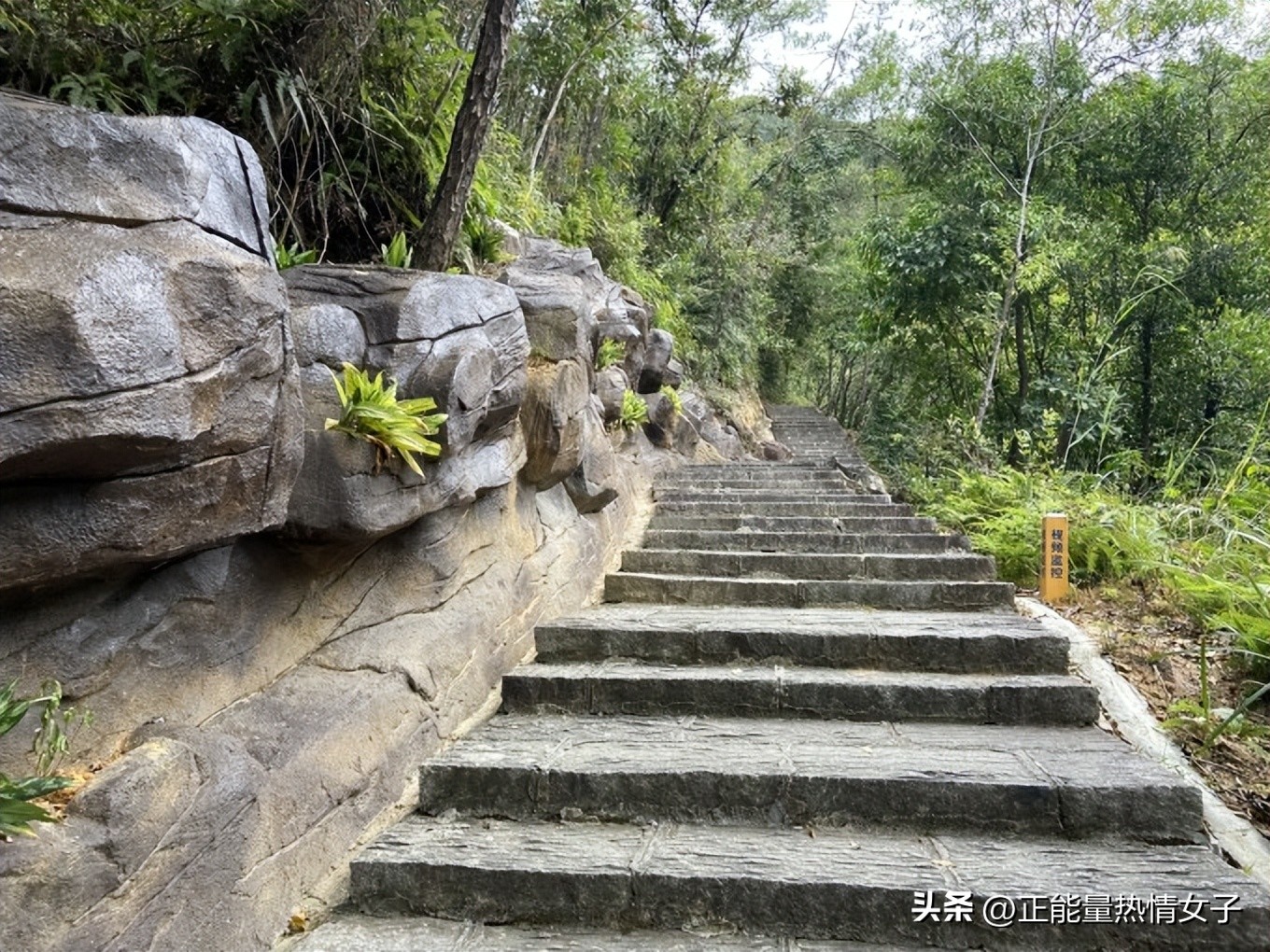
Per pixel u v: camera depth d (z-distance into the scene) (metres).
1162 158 10.54
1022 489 6.47
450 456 3.05
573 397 4.28
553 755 2.78
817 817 2.52
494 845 2.41
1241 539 4.69
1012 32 11.30
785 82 16.94
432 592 3.21
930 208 11.53
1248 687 3.35
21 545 1.56
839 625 3.76
